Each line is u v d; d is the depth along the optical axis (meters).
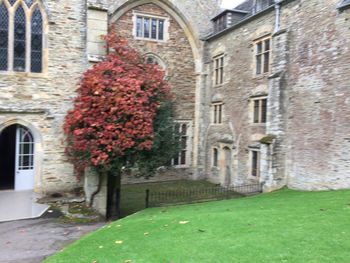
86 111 10.12
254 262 4.70
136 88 9.91
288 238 5.51
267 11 12.95
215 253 5.17
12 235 8.36
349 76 9.45
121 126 9.78
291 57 11.81
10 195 11.68
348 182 9.46
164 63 17.42
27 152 12.22
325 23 10.34
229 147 15.54
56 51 12.12
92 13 12.42
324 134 10.31
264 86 13.10
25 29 11.80
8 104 11.55
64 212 10.48
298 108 11.42
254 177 13.59
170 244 5.84
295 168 11.54
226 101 15.96
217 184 16.44
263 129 13.16
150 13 17.00
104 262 5.46
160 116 10.77
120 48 11.60
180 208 10.04
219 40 16.70
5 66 11.62
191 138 18.19
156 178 17.34
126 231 7.21
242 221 6.83
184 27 17.77
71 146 11.20
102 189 11.28
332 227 5.91
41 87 11.94
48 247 7.53
